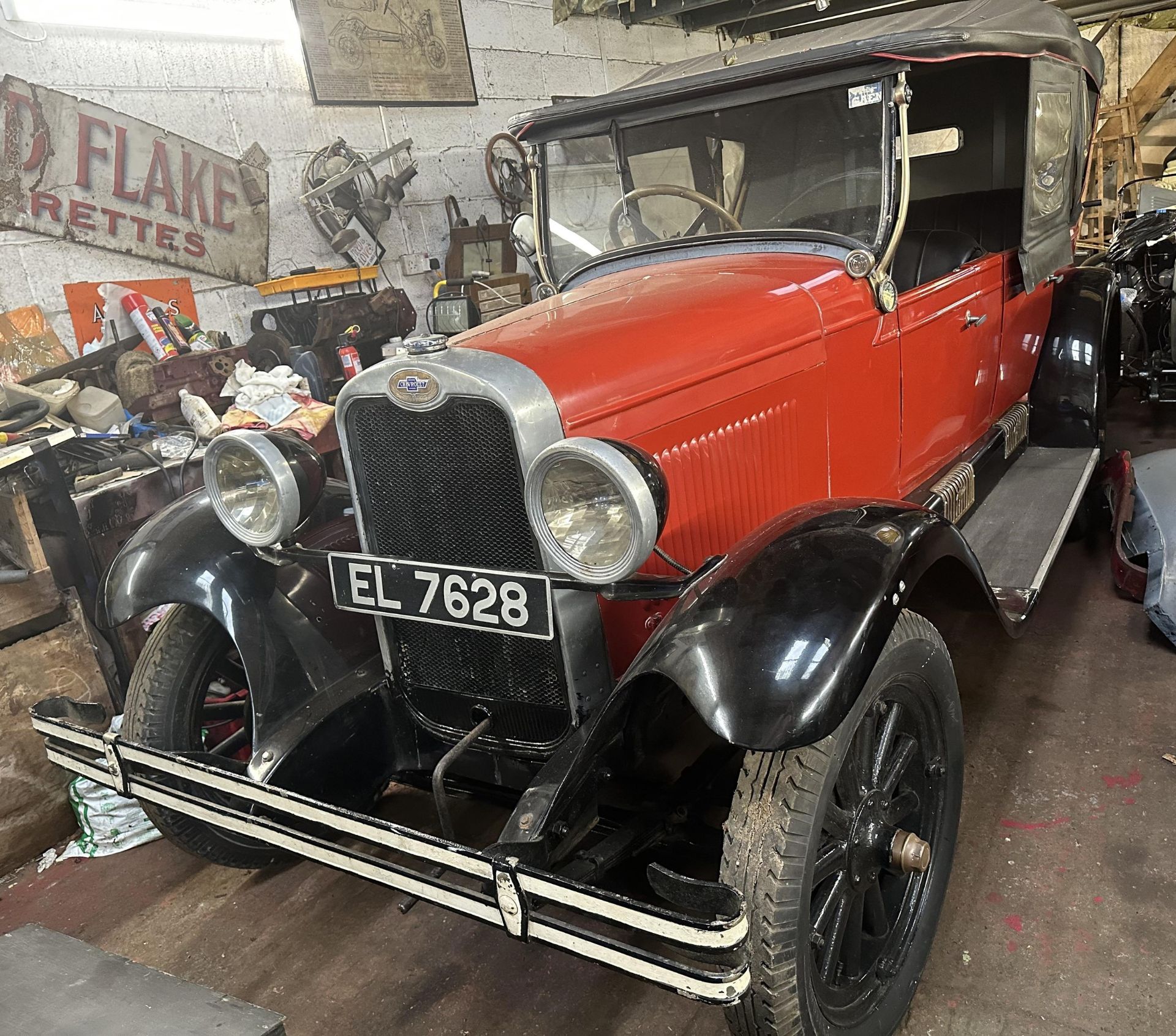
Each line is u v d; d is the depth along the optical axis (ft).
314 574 7.32
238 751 8.12
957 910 6.45
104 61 12.71
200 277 14.11
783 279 7.22
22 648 8.34
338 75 15.79
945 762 6.05
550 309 6.87
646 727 5.57
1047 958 5.95
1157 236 16.22
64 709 6.56
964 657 9.71
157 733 6.96
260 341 13.65
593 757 5.09
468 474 5.45
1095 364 11.67
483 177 18.83
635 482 4.50
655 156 8.21
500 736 6.22
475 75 18.51
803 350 6.89
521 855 4.66
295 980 6.59
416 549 5.88
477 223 18.20
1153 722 8.23
